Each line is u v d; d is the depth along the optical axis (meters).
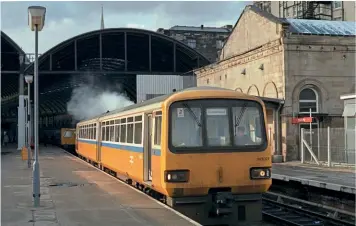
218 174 11.70
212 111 11.91
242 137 12.03
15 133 72.88
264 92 31.92
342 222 13.98
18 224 10.07
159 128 12.24
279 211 16.33
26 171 23.27
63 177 19.72
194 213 11.70
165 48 51.91
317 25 33.06
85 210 11.77
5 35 46.22
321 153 27.33
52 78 54.28
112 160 19.56
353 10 57.50
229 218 11.89
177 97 11.77
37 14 12.66
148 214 11.20
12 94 64.56
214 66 40.84
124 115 17.31
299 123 29.02
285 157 29.25
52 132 65.44
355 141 23.97
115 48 52.72
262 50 31.94
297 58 29.80
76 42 47.22
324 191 18.39
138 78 47.88
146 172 14.08
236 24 38.47
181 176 11.48
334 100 30.25
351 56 30.55
